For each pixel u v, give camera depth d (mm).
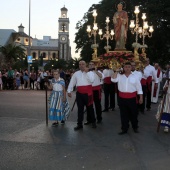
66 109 9070
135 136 7680
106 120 10047
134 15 33969
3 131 8016
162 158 5848
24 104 13961
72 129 8453
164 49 36969
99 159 5727
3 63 44031
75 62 54500
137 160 5699
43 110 12023
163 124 8125
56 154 6008
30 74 28609
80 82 8531
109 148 6512
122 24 16891
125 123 7988
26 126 8734
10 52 45344
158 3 34031
